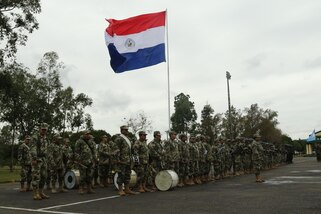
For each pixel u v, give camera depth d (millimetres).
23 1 35188
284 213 8672
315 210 8969
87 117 64500
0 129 66438
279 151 36125
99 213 9461
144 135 14852
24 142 16766
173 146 16359
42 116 57500
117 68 18781
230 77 39500
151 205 10656
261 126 70875
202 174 18078
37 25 36438
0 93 40344
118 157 13688
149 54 18625
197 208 9820
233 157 23328
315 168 28281
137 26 18734
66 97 61688
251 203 10383
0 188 18953
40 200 12602
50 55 59062
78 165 14531
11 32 35219
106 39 18891
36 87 57656
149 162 15938
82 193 14508
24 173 16688
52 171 15742
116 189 15898
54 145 16125
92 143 14992
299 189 13477
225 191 13695
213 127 69438
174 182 14727
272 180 17938
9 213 9766
